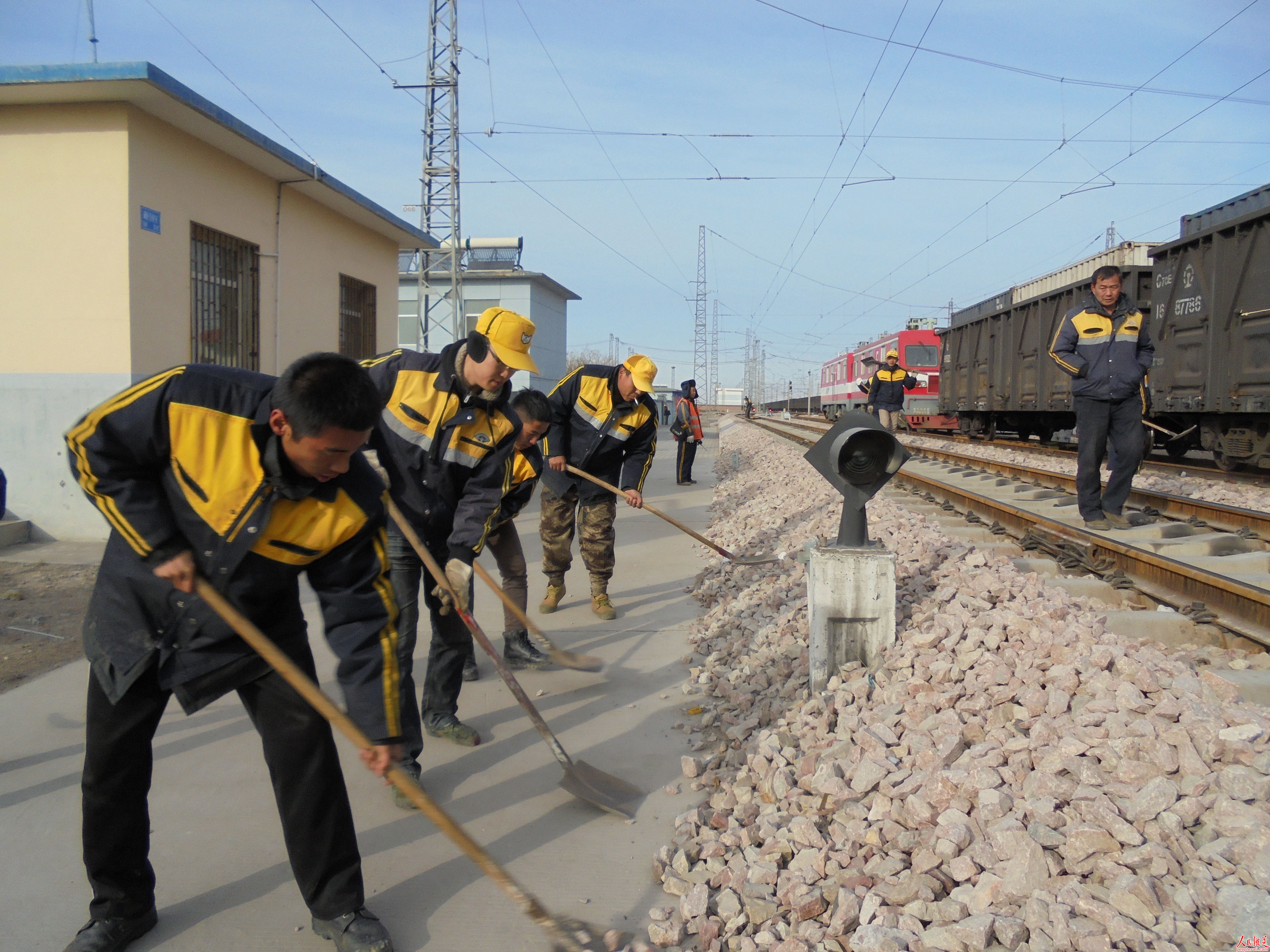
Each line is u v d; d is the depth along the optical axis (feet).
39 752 12.07
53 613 18.74
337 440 6.54
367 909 8.72
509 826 10.40
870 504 25.67
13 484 26.45
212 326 30.81
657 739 12.84
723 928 8.18
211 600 6.82
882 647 12.30
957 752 9.63
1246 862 7.32
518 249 116.37
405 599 11.69
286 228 35.73
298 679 6.88
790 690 12.84
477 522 11.82
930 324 89.76
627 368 18.75
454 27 68.39
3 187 25.94
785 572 19.45
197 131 28.37
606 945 8.02
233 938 8.27
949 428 80.38
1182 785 8.30
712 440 94.17
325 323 39.60
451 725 12.82
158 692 7.55
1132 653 10.83
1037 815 8.25
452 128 68.80
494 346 11.48
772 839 9.15
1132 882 7.06
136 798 7.85
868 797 9.48
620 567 25.08
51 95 24.86
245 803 10.84
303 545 7.32
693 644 17.38
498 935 8.33
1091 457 21.11
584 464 19.10
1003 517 24.39
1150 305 42.91
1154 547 19.13
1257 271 33.14
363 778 11.74
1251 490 30.19
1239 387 34.30
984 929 7.04
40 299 26.09
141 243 26.32
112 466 6.75
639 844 9.98
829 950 7.49
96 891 8.00
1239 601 14.37
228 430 6.86
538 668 16.03
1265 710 9.56
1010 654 11.43
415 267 110.83
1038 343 54.34
